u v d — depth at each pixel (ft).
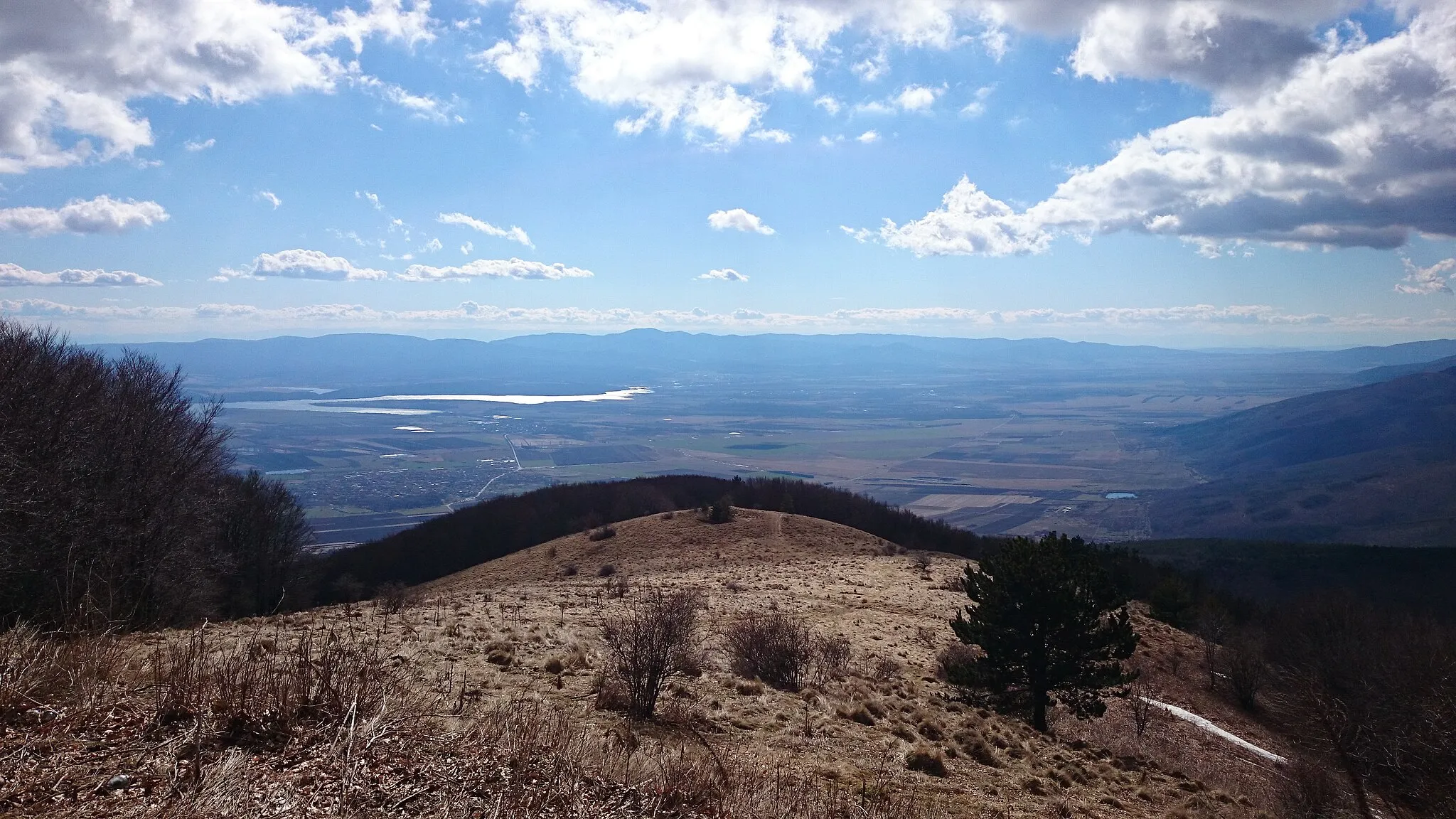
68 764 15.93
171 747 17.22
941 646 81.46
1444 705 37.37
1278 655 121.70
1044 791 36.70
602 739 26.11
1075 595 61.46
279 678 21.61
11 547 47.03
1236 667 99.25
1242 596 181.47
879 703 46.14
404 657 37.24
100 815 13.98
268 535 133.59
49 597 30.81
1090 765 46.39
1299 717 42.65
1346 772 38.73
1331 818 38.37
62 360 80.23
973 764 38.73
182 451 87.15
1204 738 76.64
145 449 79.92
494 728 22.13
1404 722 38.47
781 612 86.02
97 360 90.07
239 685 20.88
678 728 32.71
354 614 58.90
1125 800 39.70
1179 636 125.08
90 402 74.59
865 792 27.71
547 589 108.78
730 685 43.42
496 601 83.20
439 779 17.79
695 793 21.18
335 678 22.77
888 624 89.92
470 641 46.14
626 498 260.62
